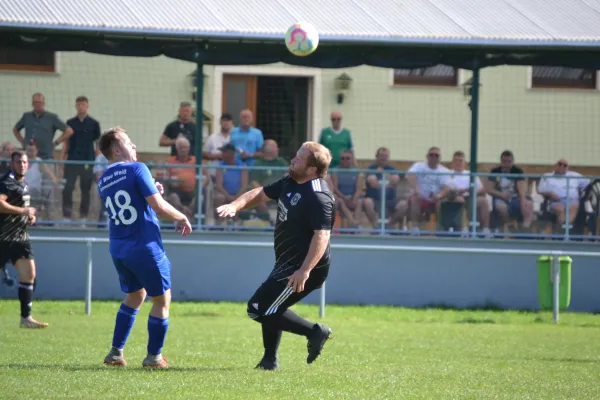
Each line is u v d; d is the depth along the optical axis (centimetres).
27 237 3350
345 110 6312
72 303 4431
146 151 5909
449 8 5162
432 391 1991
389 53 4891
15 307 4231
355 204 4769
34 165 4619
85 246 4688
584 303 4866
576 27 4984
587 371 2464
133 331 3269
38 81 5688
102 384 1911
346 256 4809
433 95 6366
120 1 4841
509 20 5038
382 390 1975
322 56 4856
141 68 5909
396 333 3484
